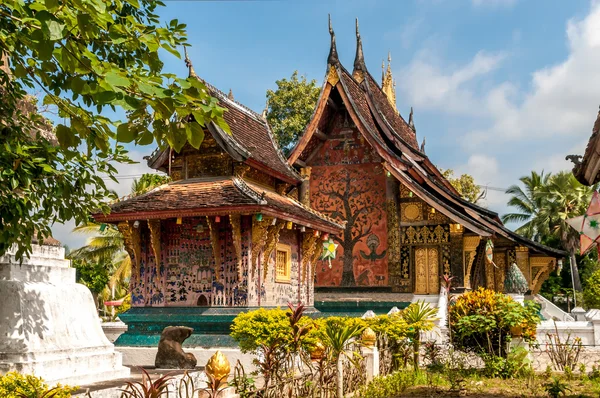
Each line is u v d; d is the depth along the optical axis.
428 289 20.88
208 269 14.62
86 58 4.44
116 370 9.10
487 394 11.60
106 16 4.39
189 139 4.81
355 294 21.55
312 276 17.20
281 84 38.12
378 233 21.77
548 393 11.38
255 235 14.03
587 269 51.97
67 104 5.59
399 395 11.51
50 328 8.35
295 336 9.12
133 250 14.85
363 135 21.36
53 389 6.02
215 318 13.95
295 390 9.06
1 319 7.96
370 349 11.73
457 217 20.36
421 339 16.50
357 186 22.33
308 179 22.56
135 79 4.55
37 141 7.40
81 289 9.30
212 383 7.33
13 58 5.16
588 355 15.81
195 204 13.86
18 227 6.90
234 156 14.59
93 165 7.56
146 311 14.73
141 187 30.20
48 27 4.14
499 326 13.70
